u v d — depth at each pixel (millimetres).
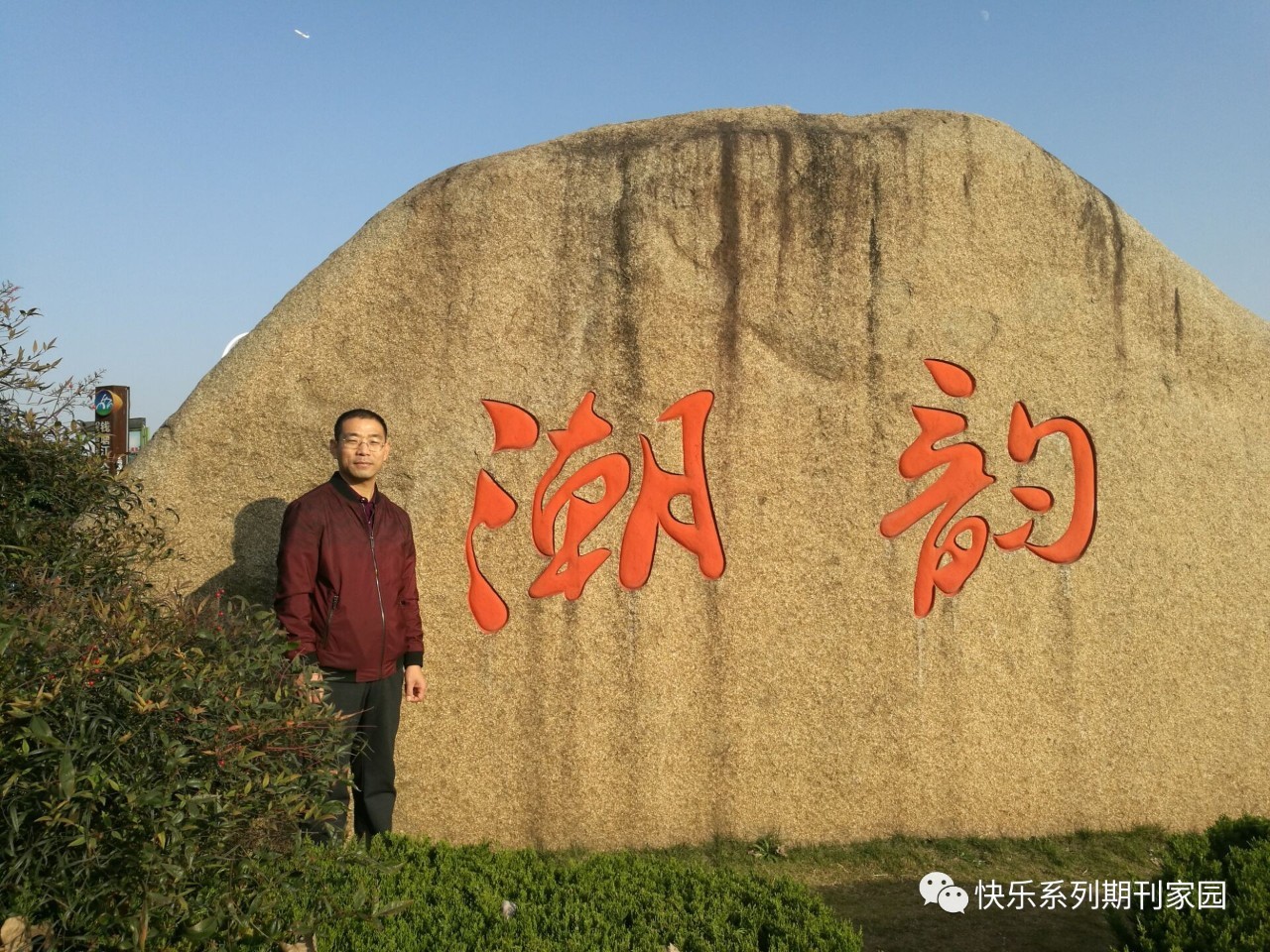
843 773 4207
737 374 4242
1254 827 3156
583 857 3986
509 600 4102
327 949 2373
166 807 1953
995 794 4293
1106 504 4461
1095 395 4488
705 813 4133
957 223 4410
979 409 4383
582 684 4105
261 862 2229
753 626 4188
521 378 4164
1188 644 4477
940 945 3430
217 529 4023
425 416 4121
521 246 4211
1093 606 4418
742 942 2498
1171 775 4422
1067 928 3562
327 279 4152
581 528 4145
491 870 2904
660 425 4191
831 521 4262
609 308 4207
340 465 3568
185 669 2135
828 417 4285
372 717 3533
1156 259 4609
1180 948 2559
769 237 4301
